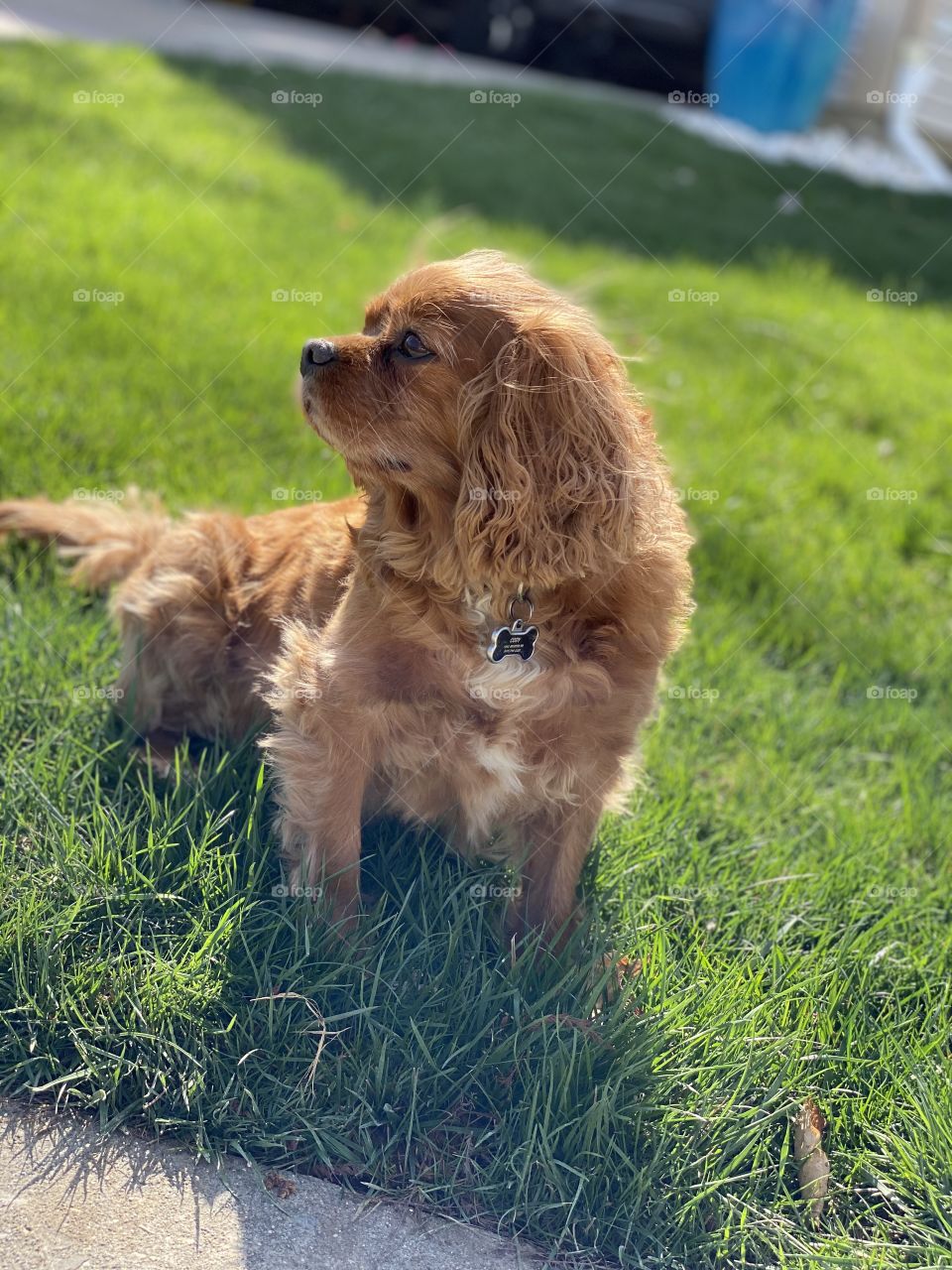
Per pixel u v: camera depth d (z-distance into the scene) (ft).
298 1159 3.10
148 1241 2.89
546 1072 3.18
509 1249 3.03
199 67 11.73
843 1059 3.39
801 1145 3.26
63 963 3.23
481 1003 3.29
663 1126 3.19
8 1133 3.02
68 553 4.38
